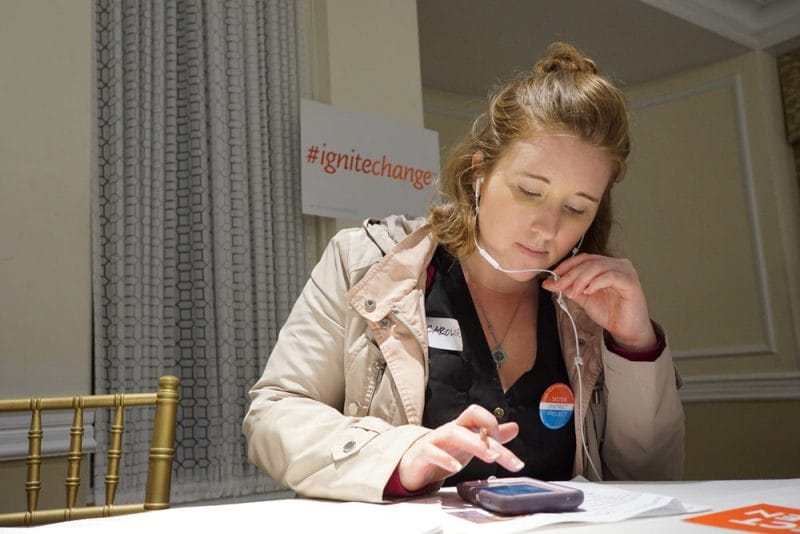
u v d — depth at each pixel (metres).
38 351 1.78
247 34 2.44
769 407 3.69
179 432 2.18
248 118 2.42
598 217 1.18
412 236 1.12
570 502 0.70
